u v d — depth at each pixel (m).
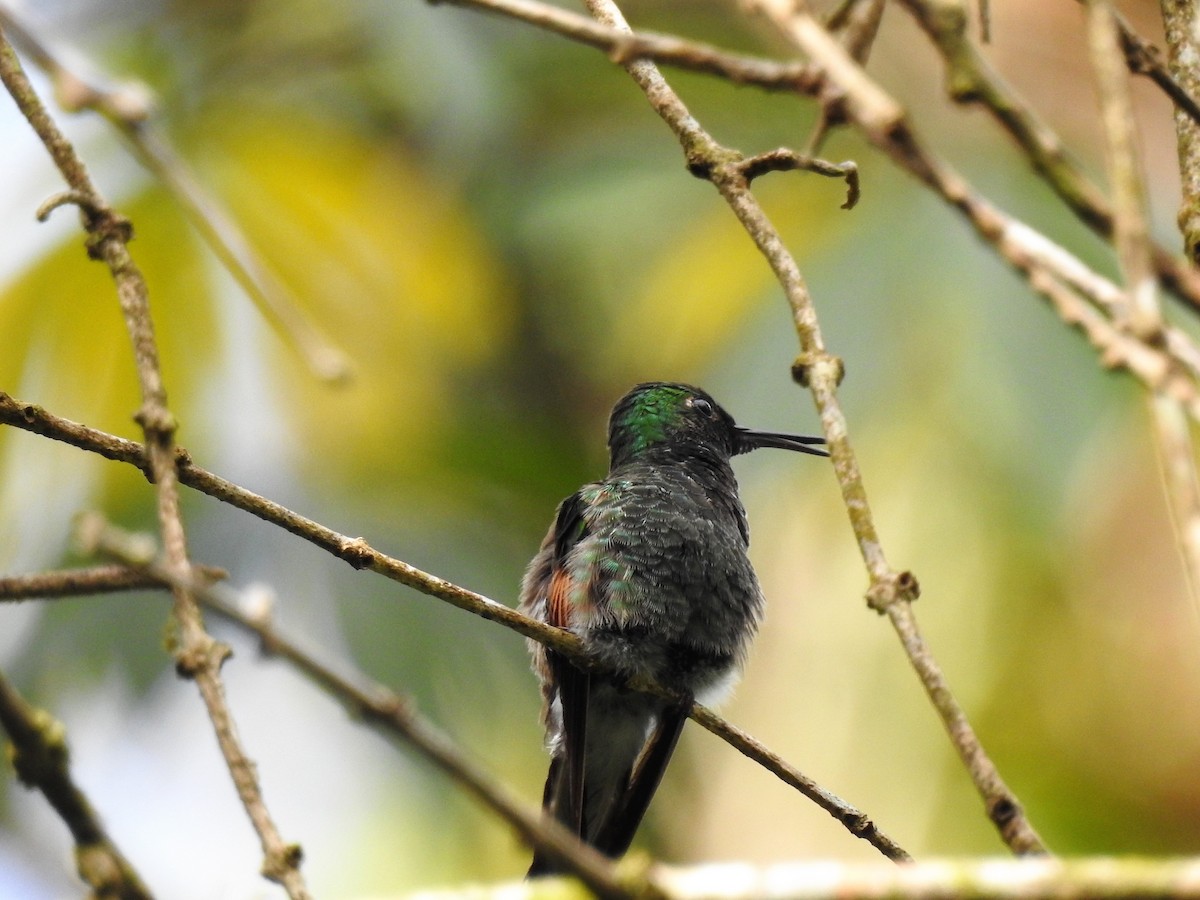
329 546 4.93
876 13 5.28
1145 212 3.05
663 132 13.03
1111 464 9.39
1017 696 9.62
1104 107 3.09
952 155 10.12
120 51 12.31
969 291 9.80
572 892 3.28
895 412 9.75
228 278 11.22
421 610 11.34
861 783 9.81
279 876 3.82
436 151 12.67
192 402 11.09
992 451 9.44
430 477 11.88
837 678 9.93
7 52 5.32
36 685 10.68
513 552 12.11
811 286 10.40
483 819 10.69
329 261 11.97
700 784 11.90
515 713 11.30
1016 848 3.28
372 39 12.50
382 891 10.22
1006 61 10.23
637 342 11.99
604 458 12.76
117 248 5.06
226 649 4.15
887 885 2.83
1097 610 9.56
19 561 10.85
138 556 3.70
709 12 12.19
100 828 4.32
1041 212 9.78
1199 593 2.89
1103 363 3.08
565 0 12.90
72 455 11.07
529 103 12.90
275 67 12.56
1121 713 9.72
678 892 2.98
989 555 9.41
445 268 12.33
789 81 3.59
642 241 12.55
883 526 9.60
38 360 11.00
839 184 10.95
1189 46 5.02
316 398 11.41
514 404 12.74
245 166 12.00
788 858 11.23
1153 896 2.60
